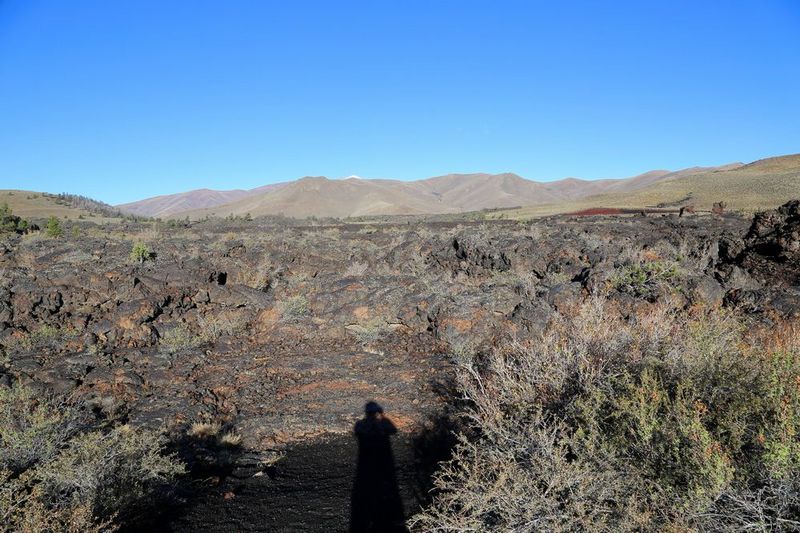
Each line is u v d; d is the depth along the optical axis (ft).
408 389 26.27
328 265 51.93
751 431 11.92
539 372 17.89
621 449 12.55
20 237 91.61
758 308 26.86
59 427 19.36
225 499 17.66
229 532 15.78
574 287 32.73
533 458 12.86
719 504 10.73
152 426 22.75
